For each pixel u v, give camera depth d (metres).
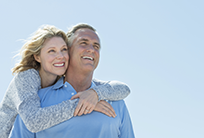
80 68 2.67
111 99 2.55
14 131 2.37
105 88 2.55
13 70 2.66
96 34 2.83
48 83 2.73
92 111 2.42
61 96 2.52
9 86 2.60
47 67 2.58
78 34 2.76
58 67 2.59
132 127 2.82
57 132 2.29
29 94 2.36
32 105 2.27
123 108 2.75
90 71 2.69
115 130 2.53
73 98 2.40
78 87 2.77
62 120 2.22
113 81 2.84
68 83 2.65
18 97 2.37
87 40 2.71
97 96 2.44
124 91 2.70
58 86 2.62
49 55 2.57
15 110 2.55
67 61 2.67
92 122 2.36
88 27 2.89
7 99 2.59
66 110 2.24
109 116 2.48
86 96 2.38
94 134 2.36
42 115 2.16
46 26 2.73
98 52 2.77
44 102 2.46
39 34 2.63
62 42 2.63
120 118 2.66
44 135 2.29
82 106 2.33
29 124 2.13
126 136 2.72
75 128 2.31
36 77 2.60
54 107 2.23
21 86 2.45
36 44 2.60
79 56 2.67
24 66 2.66
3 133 2.56
